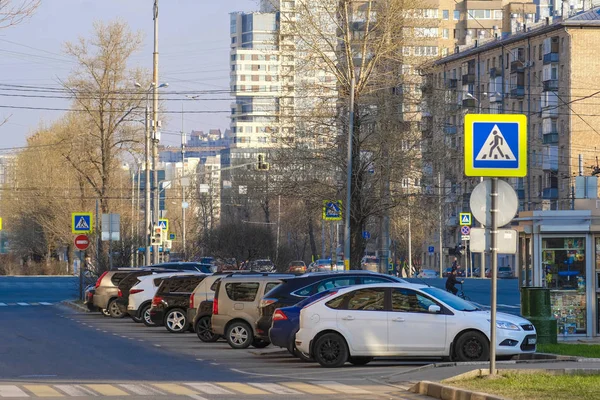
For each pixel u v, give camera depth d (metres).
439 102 61.75
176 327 45.97
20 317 59.94
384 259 64.44
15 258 161.75
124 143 94.25
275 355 34.00
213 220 156.38
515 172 22.67
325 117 60.19
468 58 158.25
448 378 22.86
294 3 60.00
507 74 148.00
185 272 53.91
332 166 60.41
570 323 38.91
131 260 81.38
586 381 21.70
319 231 147.00
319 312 29.42
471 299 71.69
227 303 37.19
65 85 92.56
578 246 38.91
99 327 50.16
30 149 136.50
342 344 29.16
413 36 60.19
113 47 93.00
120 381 24.97
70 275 145.25
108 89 93.19
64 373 27.00
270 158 61.41
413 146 61.00
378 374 27.06
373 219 65.94
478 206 22.97
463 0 199.25
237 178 155.75
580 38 134.88
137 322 54.50
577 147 134.62
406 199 60.50
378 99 59.94
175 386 23.81
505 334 29.27
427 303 29.31
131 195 124.56
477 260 157.00
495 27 173.00
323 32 59.66
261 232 82.12
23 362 30.28
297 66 60.16
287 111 61.09
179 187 165.38
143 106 93.94
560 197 136.38
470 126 22.67
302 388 23.55
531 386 20.92
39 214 133.25
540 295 34.94
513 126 22.73
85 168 97.06
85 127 95.00
